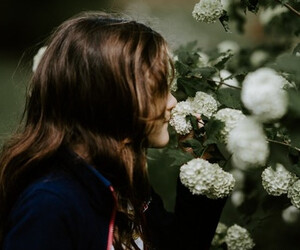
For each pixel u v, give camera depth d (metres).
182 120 1.76
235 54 2.57
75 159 1.41
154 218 1.80
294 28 2.52
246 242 2.12
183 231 1.77
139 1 7.05
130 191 1.48
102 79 1.43
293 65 1.95
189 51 2.23
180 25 6.23
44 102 1.48
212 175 1.67
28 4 7.77
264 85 1.79
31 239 1.31
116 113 1.44
